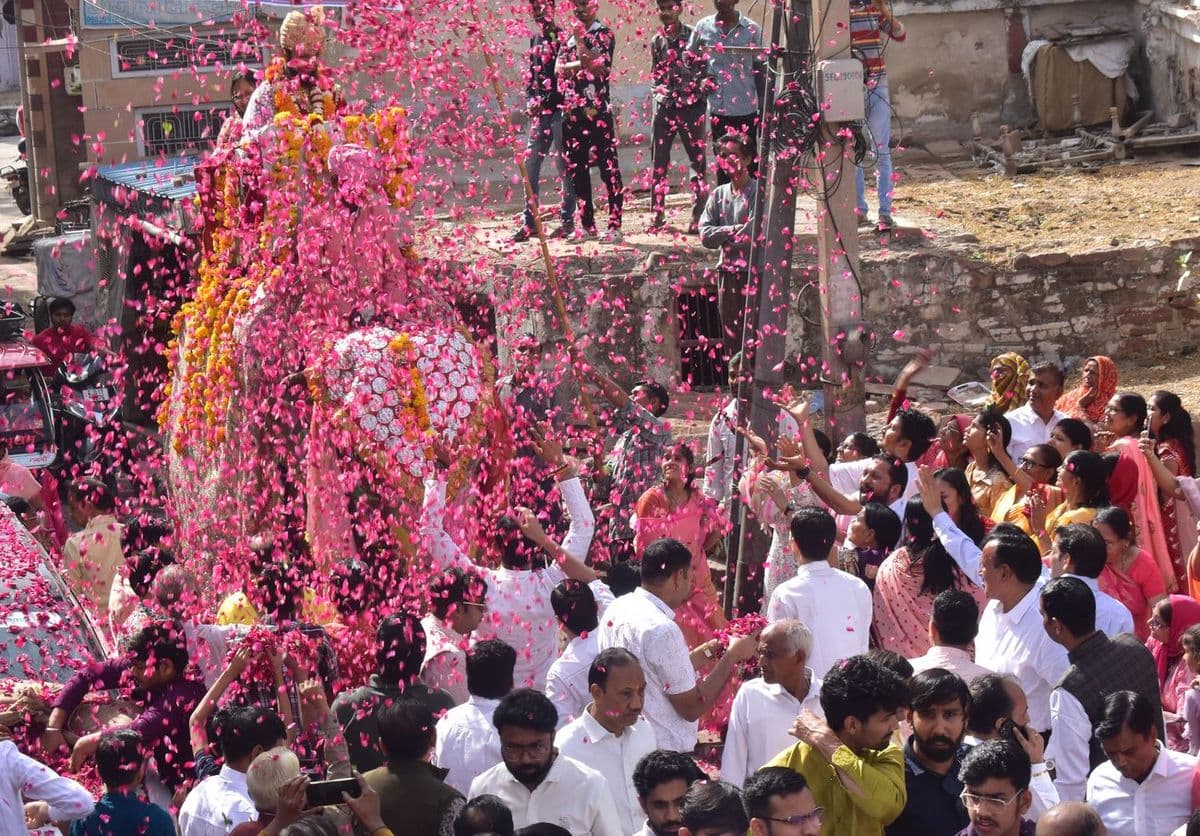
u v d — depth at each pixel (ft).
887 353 43.80
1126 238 43.93
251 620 24.03
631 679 18.31
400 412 31.17
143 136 53.36
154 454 40.75
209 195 35.06
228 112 52.90
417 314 33.63
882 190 45.01
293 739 20.54
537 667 23.80
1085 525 22.29
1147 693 19.60
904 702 16.56
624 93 54.60
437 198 48.26
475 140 43.14
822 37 31.76
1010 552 21.12
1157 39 56.54
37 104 69.36
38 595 27.53
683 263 43.70
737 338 39.47
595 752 18.54
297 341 32.50
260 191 33.47
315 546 30.91
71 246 54.80
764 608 26.96
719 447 32.55
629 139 54.90
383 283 33.42
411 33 37.27
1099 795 18.16
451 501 31.32
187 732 21.91
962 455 30.60
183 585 23.02
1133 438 27.71
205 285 34.55
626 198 51.26
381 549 30.76
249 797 18.42
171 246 43.55
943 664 19.70
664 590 20.93
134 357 46.26
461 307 43.06
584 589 21.48
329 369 31.68
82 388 44.32
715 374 44.32
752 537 30.04
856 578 22.03
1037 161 54.19
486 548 30.99
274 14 47.98
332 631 24.17
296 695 21.61
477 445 32.01
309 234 32.76
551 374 42.52
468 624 22.59
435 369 31.63
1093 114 57.31
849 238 33.99
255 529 32.14
